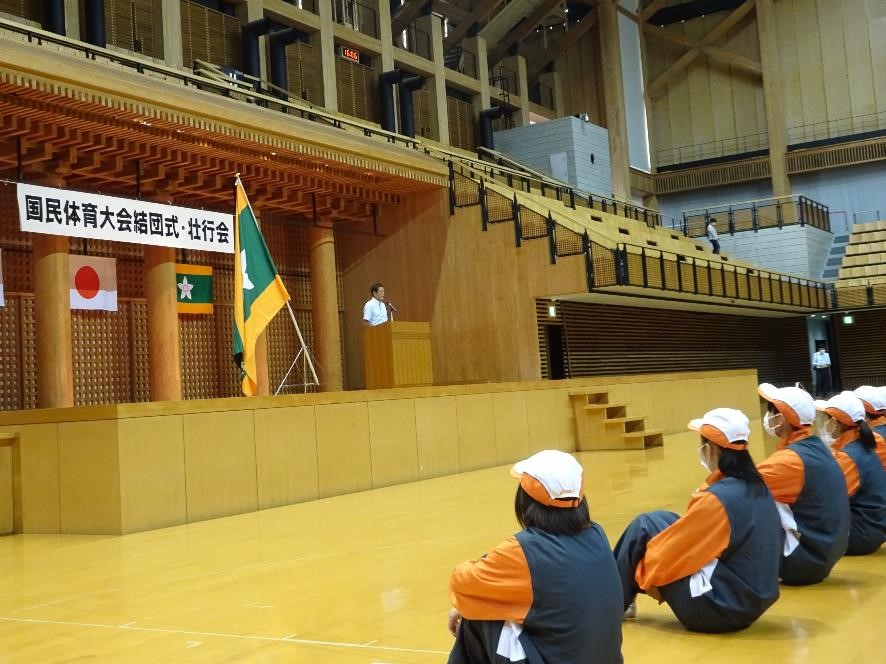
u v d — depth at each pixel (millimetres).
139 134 13938
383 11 28031
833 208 36500
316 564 6688
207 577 6410
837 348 34094
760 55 37031
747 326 32344
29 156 14055
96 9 18516
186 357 17797
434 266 20594
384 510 9750
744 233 34031
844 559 5895
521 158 32625
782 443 5227
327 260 19484
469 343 20172
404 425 12961
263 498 10672
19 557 7996
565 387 16734
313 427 11461
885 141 34906
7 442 9828
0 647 4711
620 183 35469
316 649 4324
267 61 23516
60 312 14391
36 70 11898
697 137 38656
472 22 32188
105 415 9273
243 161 15961
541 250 19547
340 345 21031
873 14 36188
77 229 13164
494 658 3027
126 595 5930
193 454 9930
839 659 3809
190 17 21859
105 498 9242
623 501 9273
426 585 5691
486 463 14531
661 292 21781
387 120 27156
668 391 20062
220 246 15094
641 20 38969
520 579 2973
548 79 38094
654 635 4320
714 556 4156
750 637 4203
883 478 5945
